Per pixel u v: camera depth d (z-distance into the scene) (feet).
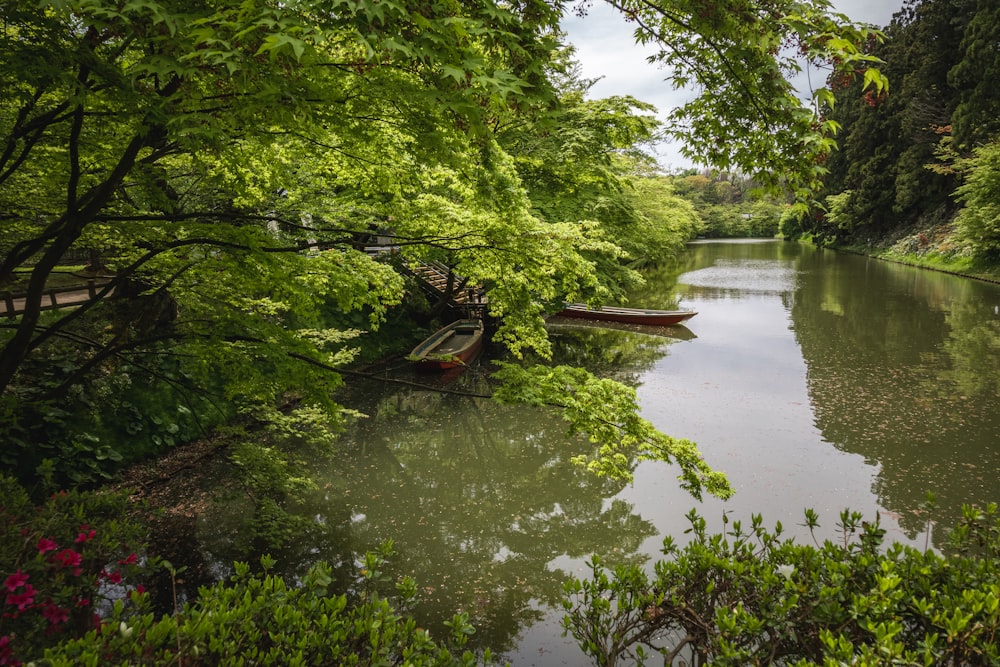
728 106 11.30
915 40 127.85
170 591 20.24
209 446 31.48
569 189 37.40
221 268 18.89
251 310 24.53
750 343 57.88
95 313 32.04
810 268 126.41
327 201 26.30
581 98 38.58
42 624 10.66
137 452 29.04
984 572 9.43
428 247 20.68
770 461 30.07
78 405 28.04
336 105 12.55
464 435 36.65
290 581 21.16
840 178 160.76
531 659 17.17
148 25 8.85
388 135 16.19
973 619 8.32
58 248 14.52
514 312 22.38
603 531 24.64
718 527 24.21
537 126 10.50
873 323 64.80
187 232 17.12
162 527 24.32
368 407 41.47
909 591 9.20
